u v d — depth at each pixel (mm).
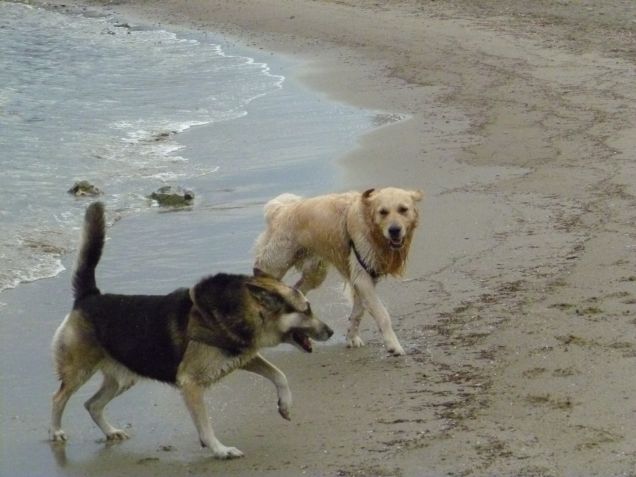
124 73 26703
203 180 16266
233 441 8078
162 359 8031
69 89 24500
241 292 7895
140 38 32719
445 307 10617
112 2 40688
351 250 9938
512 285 11055
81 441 8250
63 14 38844
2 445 8195
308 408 8586
